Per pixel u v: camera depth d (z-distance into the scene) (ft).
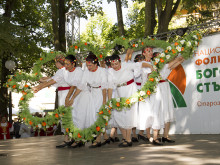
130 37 58.13
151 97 16.89
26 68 57.88
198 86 24.75
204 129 24.23
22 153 15.90
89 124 17.03
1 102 50.01
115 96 16.76
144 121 16.96
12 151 17.40
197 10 48.29
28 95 17.65
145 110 16.94
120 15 38.09
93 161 11.57
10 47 43.60
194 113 24.88
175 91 26.09
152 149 14.38
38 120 17.01
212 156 11.28
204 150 13.14
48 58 20.12
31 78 19.11
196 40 16.93
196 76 24.88
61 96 17.42
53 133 41.98
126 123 15.84
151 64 16.58
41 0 59.00
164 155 12.07
